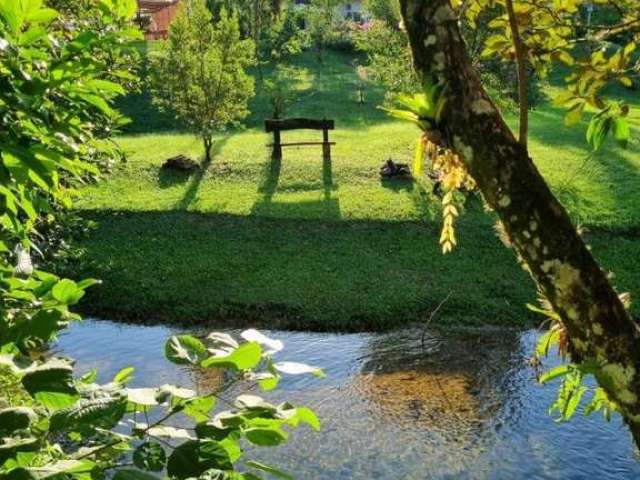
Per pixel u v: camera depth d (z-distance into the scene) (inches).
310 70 1462.8
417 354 478.0
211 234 647.8
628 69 117.8
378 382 440.8
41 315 61.5
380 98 1212.5
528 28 118.8
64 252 288.4
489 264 586.2
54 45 74.9
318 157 831.7
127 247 624.7
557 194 686.5
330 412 404.2
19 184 75.5
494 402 413.4
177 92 816.9
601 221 638.5
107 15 87.0
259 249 622.2
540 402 410.3
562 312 67.4
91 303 553.9
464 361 467.5
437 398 419.8
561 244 65.4
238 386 417.1
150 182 759.7
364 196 709.9
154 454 59.2
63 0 239.9
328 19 1574.8
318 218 665.6
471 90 66.5
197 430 60.0
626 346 65.3
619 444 364.2
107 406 57.1
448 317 525.0
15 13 65.7
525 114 66.4
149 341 503.5
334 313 530.3
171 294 559.8
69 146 76.2
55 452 65.3
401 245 619.8
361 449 367.9
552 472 346.6
